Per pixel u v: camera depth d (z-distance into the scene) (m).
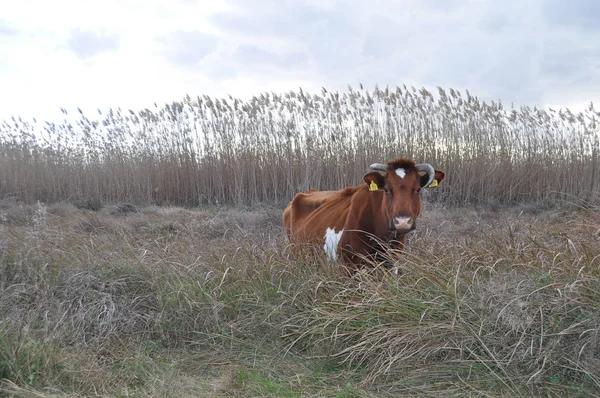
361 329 4.54
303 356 4.64
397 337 4.28
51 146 15.83
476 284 4.62
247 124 14.84
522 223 8.43
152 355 4.72
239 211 12.86
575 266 4.59
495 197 13.70
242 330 5.00
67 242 6.88
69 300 5.26
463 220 10.74
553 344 3.95
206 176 15.00
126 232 9.08
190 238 8.09
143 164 15.35
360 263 5.99
